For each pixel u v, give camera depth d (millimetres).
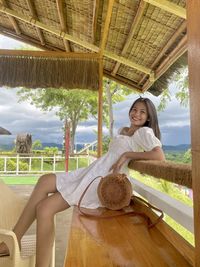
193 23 553
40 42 6094
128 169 1987
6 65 5125
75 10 4082
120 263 968
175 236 1151
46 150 14031
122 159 1763
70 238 1207
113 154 1828
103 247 1114
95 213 1601
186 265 951
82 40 4980
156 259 1002
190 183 877
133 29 3592
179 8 2641
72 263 967
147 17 3316
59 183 1739
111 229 1339
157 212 1659
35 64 5145
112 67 5594
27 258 1553
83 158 10508
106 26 3639
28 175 10047
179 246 1074
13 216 2010
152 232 1300
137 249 1092
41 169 10289
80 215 1573
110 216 1537
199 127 533
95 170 1777
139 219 1513
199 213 541
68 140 6484
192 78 562
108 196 1682
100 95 5102
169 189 2141
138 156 1730
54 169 10273
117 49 4531
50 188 1761
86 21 4238
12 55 5145
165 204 1464
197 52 533
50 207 1612
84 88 5129
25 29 5797
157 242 1175
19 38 6195
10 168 11117
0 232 1378
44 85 5129
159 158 1704
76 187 1702
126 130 2127
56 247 2906
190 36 571
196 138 548
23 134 12125
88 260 990
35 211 1748
